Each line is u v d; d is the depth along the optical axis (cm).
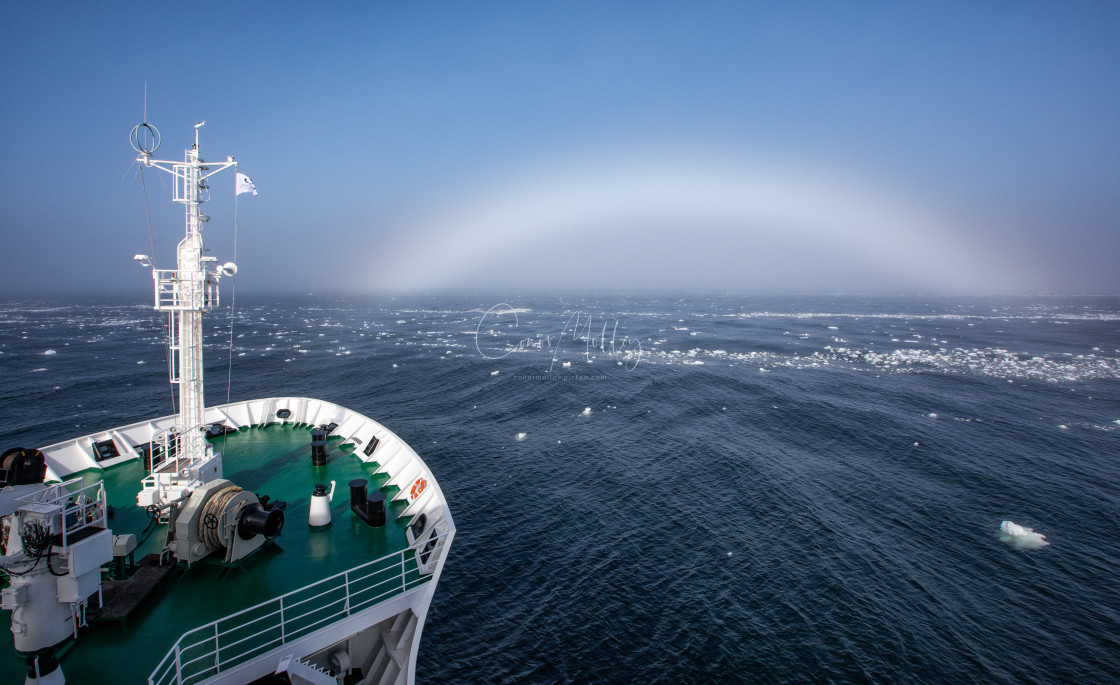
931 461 4062
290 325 15288
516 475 3738
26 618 831
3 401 5844
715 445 4400
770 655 2062
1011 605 2372
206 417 1966
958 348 10412
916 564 2664
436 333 13238
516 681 1952
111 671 848
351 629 959
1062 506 3325
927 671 1995
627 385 6819
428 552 1201
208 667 836
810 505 3272
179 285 1212
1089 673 1998
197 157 1209
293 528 1320
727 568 2605
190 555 1077
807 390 6456
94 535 899
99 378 7000
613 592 2427
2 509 888
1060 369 8012
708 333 13188
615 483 3600
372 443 1789
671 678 1961
